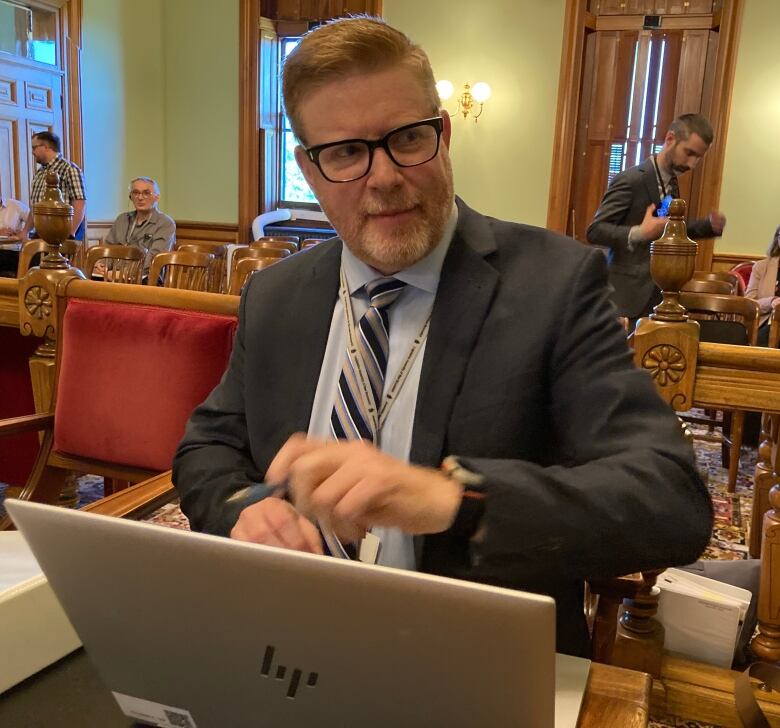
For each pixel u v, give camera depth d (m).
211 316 1.64
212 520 0.98
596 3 6.11
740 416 3.04
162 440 1.65
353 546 0.95
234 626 0.49
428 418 0.96
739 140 5.82
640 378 0.91
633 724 0.62
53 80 6.30
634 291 3.17
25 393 2.23
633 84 6.14
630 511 0.74
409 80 0.93
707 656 1.56
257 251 3.88
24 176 6.14
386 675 0.47
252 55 7.02
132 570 0.50
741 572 1.70
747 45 5.70
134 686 0.57
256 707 0.53
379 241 0.96
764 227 5.86
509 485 0.71
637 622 1.52
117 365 1.68
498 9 6.18
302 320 1.09
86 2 6.51
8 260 5.18
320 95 0.92
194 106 7.33
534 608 0.41
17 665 0.65
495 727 0.47
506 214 6.43
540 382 0.94
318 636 0.47
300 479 0.67
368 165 0.93
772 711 1.41
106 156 6.96
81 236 5.46
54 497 1.85
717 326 2.75
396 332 1.02
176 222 7.56
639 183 3.19
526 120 6.25
